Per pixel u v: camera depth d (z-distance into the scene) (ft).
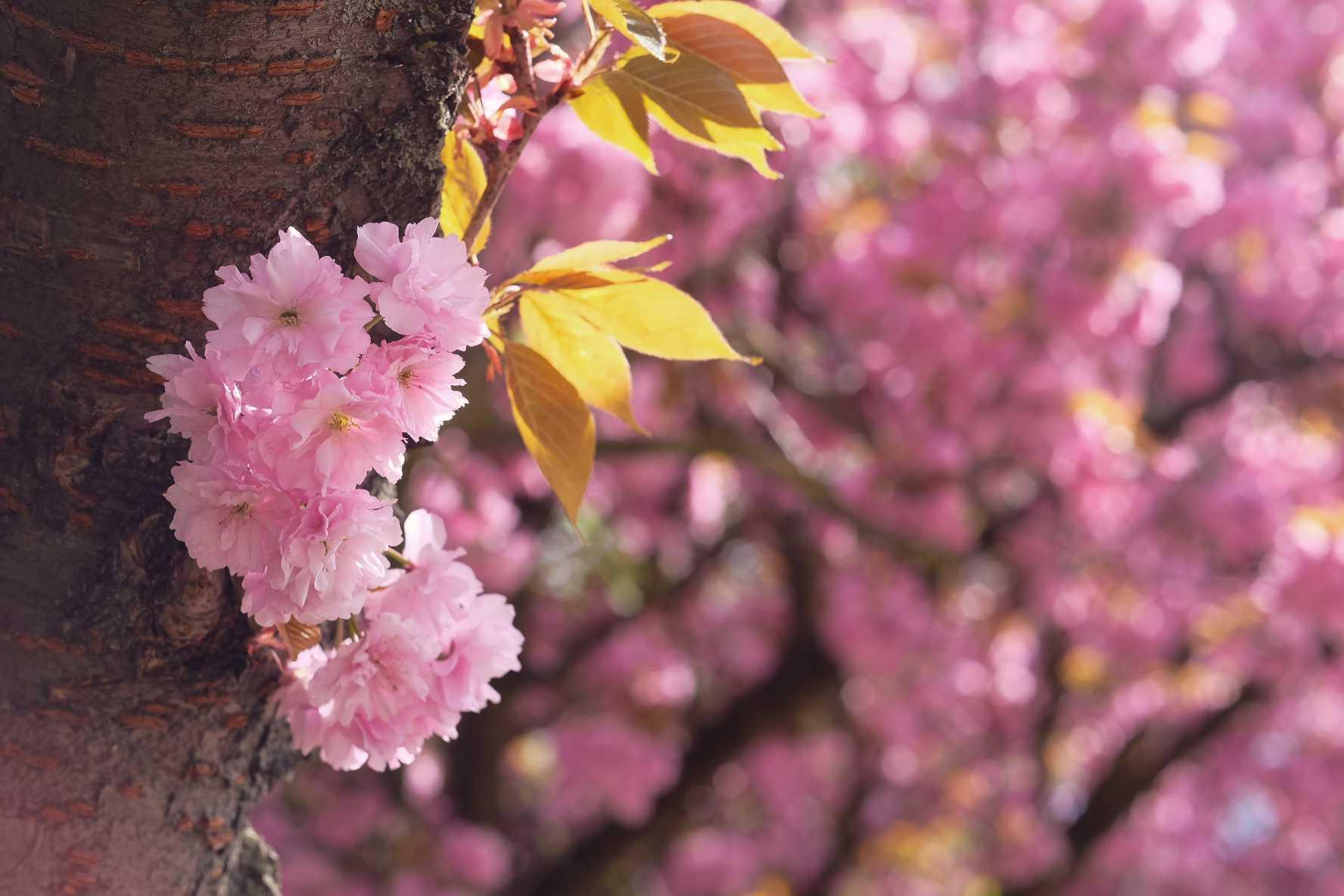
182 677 4.72
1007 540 24.97
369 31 4.15
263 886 5.80
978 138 22.26
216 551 3.74
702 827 31.40
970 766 31.27
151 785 4.88
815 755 30.40
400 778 25.99
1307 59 31.19
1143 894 36.06
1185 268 29.22
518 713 26.32
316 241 4.43
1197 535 26.84
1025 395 22.44
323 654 4.71
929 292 22.12
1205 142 22.67
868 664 25.16
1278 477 27.35
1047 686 29.91
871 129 21.91
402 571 4.48
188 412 3.70
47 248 4.30
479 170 5.10
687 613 27.96
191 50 4.04
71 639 4.63
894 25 22.66
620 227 17.37
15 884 4.76
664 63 4.53
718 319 20.89
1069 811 35.35
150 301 4.37
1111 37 22.67
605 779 25.49
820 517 24.63
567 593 25.59
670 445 17.52
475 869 24.90
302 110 4.20
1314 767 32.24
